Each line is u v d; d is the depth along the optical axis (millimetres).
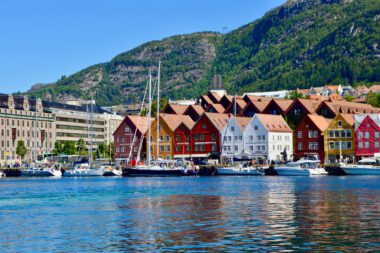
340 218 72188
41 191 125812
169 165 196625
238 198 100062
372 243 56531
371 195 101312
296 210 80938
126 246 57656
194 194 109938
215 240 59406
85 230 67125
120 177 186625
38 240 61469
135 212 82625
